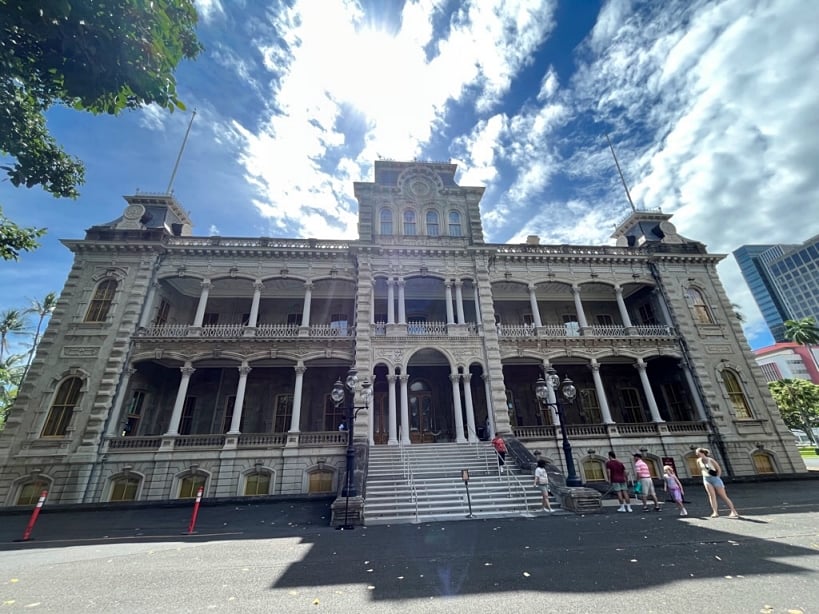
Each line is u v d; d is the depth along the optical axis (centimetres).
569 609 524
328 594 620
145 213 2539
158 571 778
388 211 2730
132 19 695
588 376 2762
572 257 2755
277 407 2455
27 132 875
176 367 2417
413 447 2009
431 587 640
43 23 629
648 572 674
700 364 2527
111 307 2216
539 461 1558
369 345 2273
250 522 1438
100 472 1898
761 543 850
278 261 2516
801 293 13088
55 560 889
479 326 2423
